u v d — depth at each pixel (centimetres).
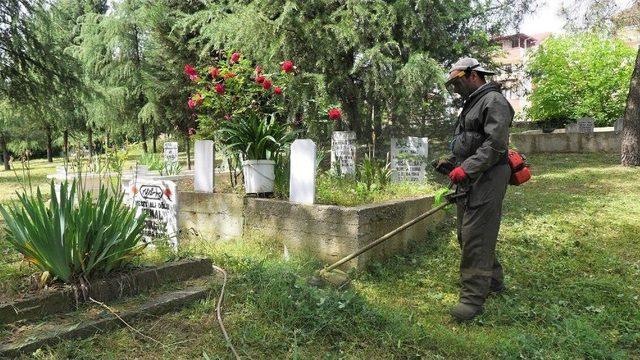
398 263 511
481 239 383
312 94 799
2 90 1091
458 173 373
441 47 943
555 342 338
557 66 1970
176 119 1473
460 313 380
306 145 517
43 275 308
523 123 2345
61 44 1152
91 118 1759
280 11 827
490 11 1126
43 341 266
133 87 1842
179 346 286
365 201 554
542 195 850
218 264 425
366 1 823
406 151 819
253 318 322
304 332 311
